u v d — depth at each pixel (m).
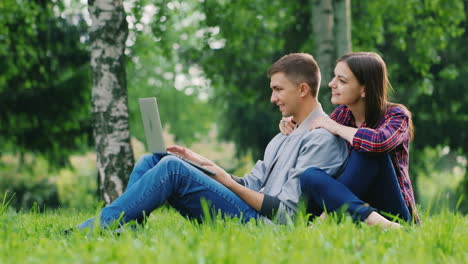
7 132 13.30
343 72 3.56
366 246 2.34
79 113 13.23
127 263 1.89
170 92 26.69
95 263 1.95
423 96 15.49
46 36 12.66
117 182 7.08
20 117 13.00
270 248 2.29
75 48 13.00
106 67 7.13
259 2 12.43
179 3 11.87
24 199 16.80
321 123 3.45
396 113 3.41
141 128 20.05
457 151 16.83
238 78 14.07
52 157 14.11
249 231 2.79
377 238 2.56
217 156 32.38
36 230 3.24
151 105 3.38
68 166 14.48
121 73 7.21
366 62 3.51
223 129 17.77
